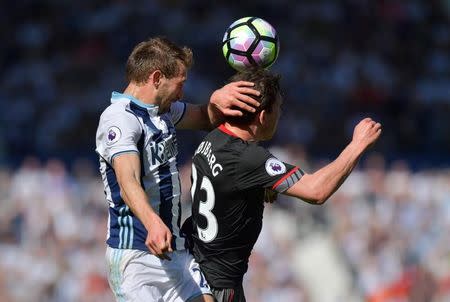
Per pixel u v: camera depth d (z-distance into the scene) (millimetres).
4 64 74188
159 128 19188
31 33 75875
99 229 52531
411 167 65125
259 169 18188
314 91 70688
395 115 72250
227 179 18469
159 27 74812
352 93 71812
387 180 57438
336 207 54125
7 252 52312
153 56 19188
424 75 76188
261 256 49750
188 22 74812
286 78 70812
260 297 49031
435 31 80188
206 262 19297
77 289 51031
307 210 53344
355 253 52719
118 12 76000
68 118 68312
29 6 78000
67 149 66875
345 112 70312
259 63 19797
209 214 18891
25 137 67688
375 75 73375
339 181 17828
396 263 52969
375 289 51812
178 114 20688
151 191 19047
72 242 52844
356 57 75062
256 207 18750
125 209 19125
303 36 75750
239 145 18516
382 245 53594
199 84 69562
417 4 81562
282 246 51031
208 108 19875
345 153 17953
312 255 52219
